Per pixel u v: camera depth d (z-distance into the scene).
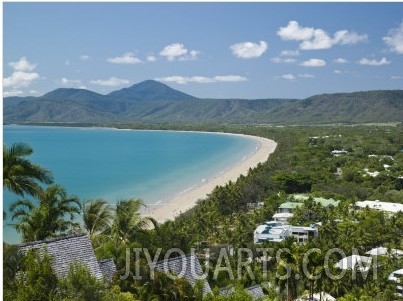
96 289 27.16
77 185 191.88
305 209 138.38
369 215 130.62
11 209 53.12
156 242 59.25
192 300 39.19
